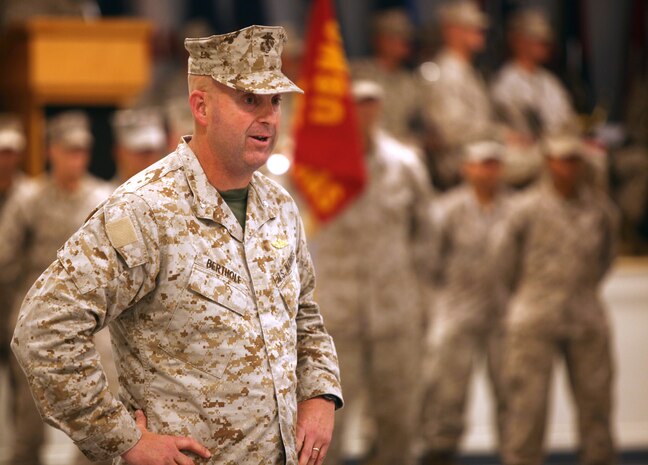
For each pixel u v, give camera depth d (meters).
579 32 21.42
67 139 13.67
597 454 14.03
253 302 5.83
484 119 18.08
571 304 14.02
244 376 5.72
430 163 17.61
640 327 16.78
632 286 16.89
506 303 14.93
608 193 19.45
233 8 20.36
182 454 5.60
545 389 14.01
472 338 14.86
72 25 16.20
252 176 6.13
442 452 14.77
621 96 21.53
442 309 14.99
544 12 21.22
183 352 5.69
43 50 16.14
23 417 13.75
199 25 19.25
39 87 16.16
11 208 13.75
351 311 12.74
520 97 18.86
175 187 5.76
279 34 5.83
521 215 14.12
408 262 13.17
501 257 14.21
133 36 16.53
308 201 12.66
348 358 12.76
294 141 12.63
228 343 5.71
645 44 21.61
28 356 5.52
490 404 15.65
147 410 5.70
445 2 21.03
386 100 17.98
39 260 13.77
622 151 19.86
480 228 15.02
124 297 5.62
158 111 16.70
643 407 16.52
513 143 17.86
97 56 16.38
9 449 14.48
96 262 5.54
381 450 13.07
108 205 5.66
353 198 12.68
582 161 14.12
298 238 6.26
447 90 17.75
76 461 11.83
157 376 5.69
